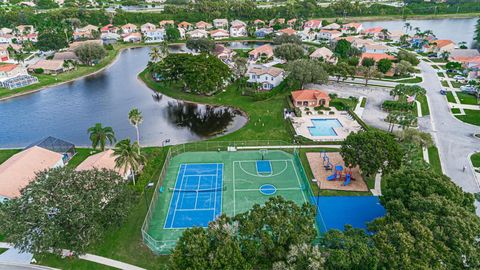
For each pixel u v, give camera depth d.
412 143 67.31
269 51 170.50
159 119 102.31
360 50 166.50
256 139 85.19
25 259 48.97
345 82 131.50
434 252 37.34
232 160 75.19
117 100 119.19
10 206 46.47
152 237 52.53
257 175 69.00
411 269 35.72
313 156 76.38
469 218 41.50
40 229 43.84
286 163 73.56
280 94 118.19
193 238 39.44
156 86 130.00
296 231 40.91
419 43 187.25
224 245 38.12
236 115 105.12
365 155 62.19
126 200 50.50
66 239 45.78
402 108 99.88
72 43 191.12
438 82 128.75
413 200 45.53
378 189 64.25
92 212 45.31
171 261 38.66
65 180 48.91
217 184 66.12
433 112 100.12
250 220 41.41
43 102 117.88
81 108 112.00
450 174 68.38
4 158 77.69
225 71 119.44
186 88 125.31
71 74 147.75
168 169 71.69
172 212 58.34
